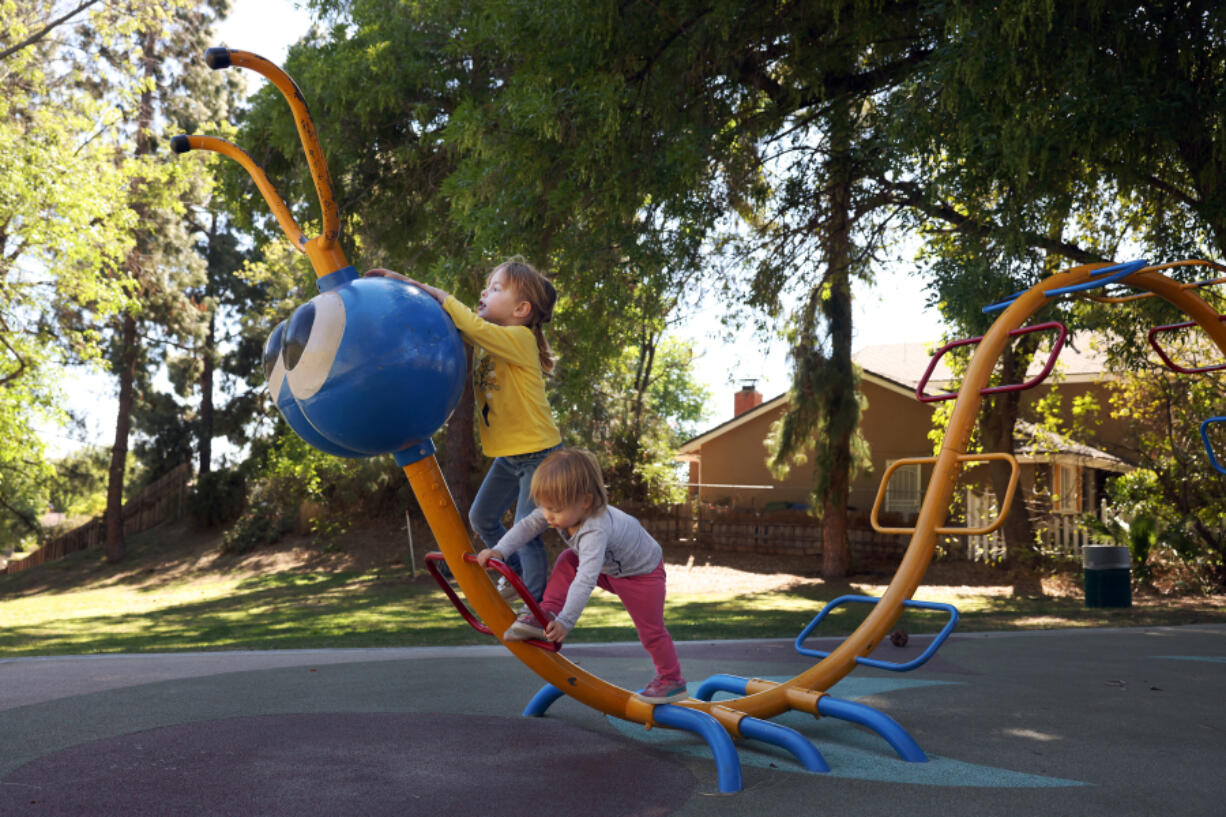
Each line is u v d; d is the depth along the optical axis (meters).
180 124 27.41
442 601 14.70
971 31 7.66
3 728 3.92
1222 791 3.10
